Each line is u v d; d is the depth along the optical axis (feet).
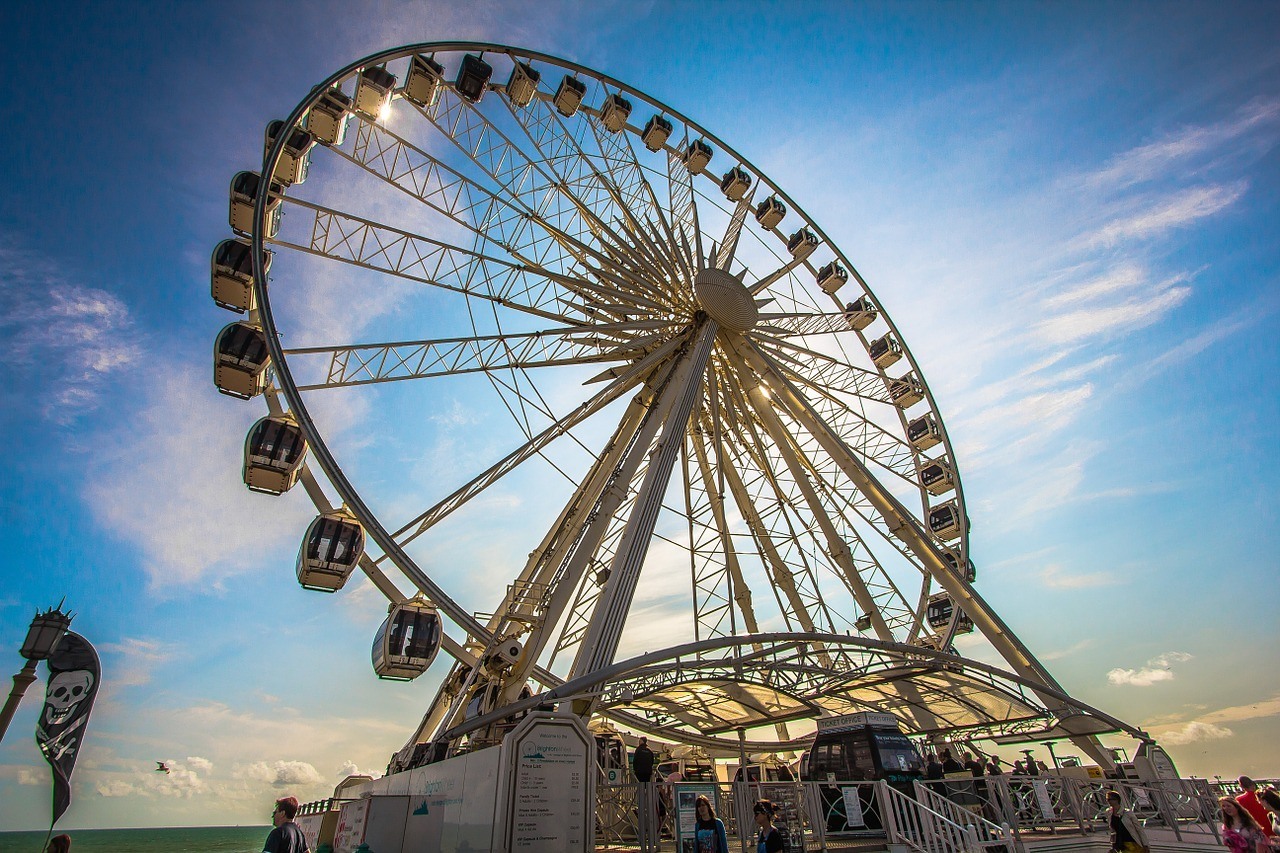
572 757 36.42
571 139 89.04
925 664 64.80
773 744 97.14
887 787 43.42
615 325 79.61
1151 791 60.90
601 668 53.01
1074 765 76.59
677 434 71.10
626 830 41.75
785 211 114.21
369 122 76.79
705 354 80.74
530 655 59.62
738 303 87.25
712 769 65.10
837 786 44.96
